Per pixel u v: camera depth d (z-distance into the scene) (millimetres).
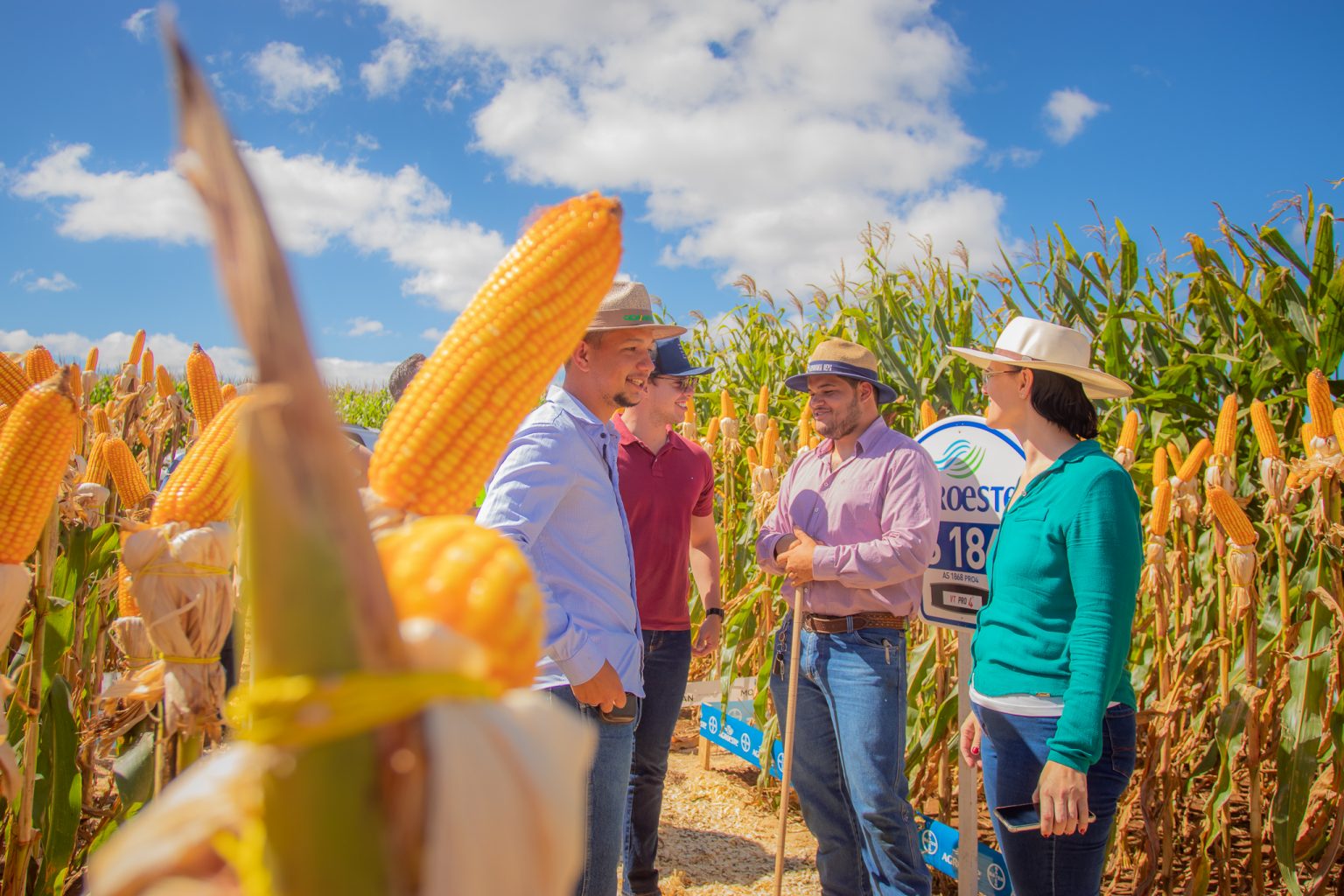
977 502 3316
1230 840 4402
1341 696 3512
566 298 929
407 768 410
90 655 3264
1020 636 2682
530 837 448
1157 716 3811
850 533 3551
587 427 2688
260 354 366
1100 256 5844
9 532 1274
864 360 3648
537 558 2562
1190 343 5375
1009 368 2850
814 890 4188
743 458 7023
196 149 373
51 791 2547
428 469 861
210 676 1260
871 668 3412
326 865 380
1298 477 3592
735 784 5594
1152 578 3951
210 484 1256
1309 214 4738
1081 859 2574
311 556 362
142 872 480
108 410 5734
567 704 2559
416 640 485
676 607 4094
